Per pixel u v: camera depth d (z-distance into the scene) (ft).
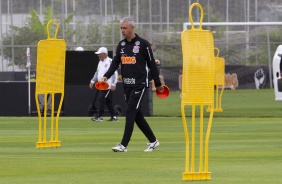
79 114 229.66
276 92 274.77
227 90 381.81
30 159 115.03
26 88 235.81
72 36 327.67
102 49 200.03
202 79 86.74
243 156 118.42
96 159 114.73
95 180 93.04
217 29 386.93
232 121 201.46
